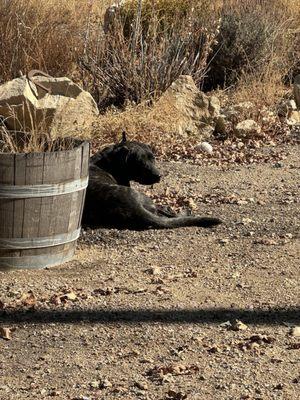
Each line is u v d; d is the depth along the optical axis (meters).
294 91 25.97
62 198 13.52
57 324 11.82
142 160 16.58
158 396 9.88
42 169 13.17
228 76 28.17
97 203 15.70
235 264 14.05
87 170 14.00
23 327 11.76
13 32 26.08
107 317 12.01
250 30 28.27
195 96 23.80
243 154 21.75
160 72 25.19
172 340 11.31
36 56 26.00
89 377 10.38
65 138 14.81
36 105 20.17
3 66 25.59
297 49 30.34
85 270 13.74
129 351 11.04
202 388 10.05
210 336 11.44
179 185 18.98
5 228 13.31
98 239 15.27
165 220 15.76
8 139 14.84
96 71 25.52
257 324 11.80
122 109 24.55
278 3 33.00
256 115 24.45
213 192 18.44
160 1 29.44
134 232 15.62
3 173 13.06
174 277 13.43
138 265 14.03
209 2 30.14
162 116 23.00
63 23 28.19
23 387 10.17
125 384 10.19
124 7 29.64
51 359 10.85
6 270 13.55
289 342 11.24
